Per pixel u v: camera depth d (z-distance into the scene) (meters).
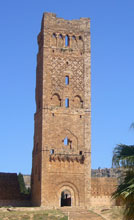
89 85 87.94
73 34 90.06
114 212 66.06
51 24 89.12
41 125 83.44
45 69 86.12
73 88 87.06
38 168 83.31
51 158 81.69
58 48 88.25
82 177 82.56
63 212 70.38
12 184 91.50
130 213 30.17
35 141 88.00
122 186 31.28
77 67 88.44
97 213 67.94
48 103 84.50
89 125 85.62
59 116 84.50
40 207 77.50
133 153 30.81
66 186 81.38
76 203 81.12
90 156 84.00
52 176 80.88
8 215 66.31
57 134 83.44
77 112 85.75
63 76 87.06
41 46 89.50
